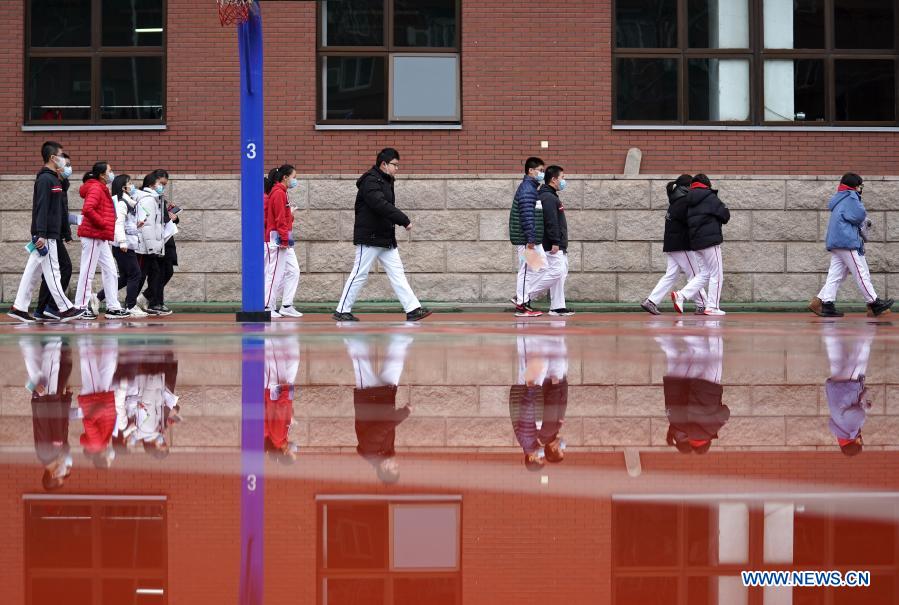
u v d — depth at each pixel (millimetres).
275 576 2193
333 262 25797
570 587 2121
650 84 26641
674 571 2225
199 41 26141
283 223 21375
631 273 26062
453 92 26453
